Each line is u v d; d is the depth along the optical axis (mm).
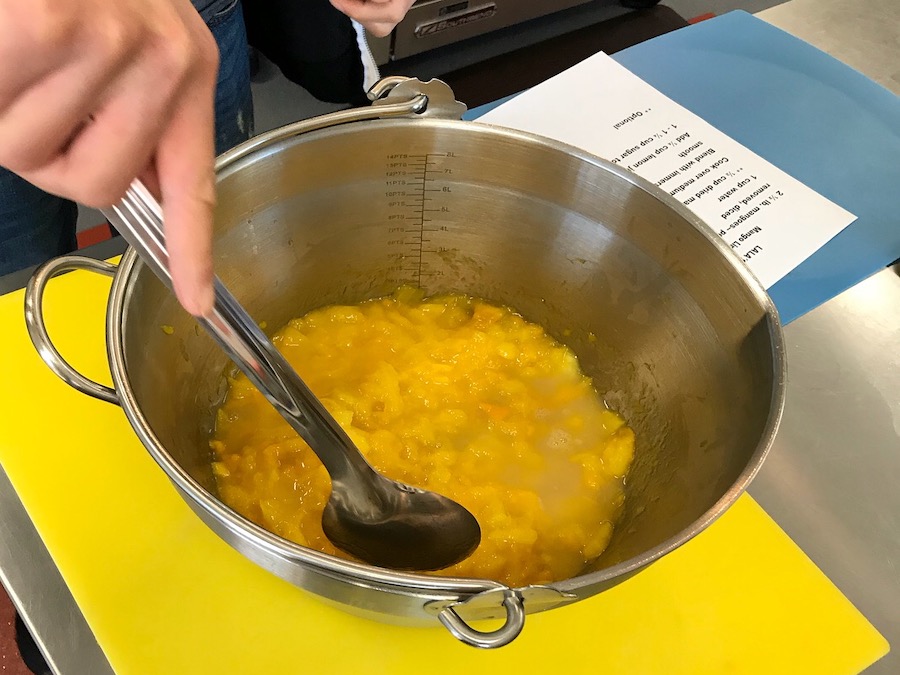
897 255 896
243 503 651
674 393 693
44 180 267
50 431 661
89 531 604
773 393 529
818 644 595
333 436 546
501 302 840
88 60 240
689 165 966
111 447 657
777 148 1010
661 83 1081
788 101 1079
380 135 663
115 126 260
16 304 749
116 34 241
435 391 764
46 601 578
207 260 300
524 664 574
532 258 771
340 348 789
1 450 644
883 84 1160
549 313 812
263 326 767
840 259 884
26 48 227
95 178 267
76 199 274
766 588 618
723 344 628
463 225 764
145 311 545
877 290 855
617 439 745
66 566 583
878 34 1237
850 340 801
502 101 1016
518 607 400
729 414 598
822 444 710
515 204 729
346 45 1442
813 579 625
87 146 262
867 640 599
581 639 586
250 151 609
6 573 589
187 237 291
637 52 1126
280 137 620
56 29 228
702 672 578
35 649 864
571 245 736
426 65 1700
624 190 659
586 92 1042
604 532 687
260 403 730
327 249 751
